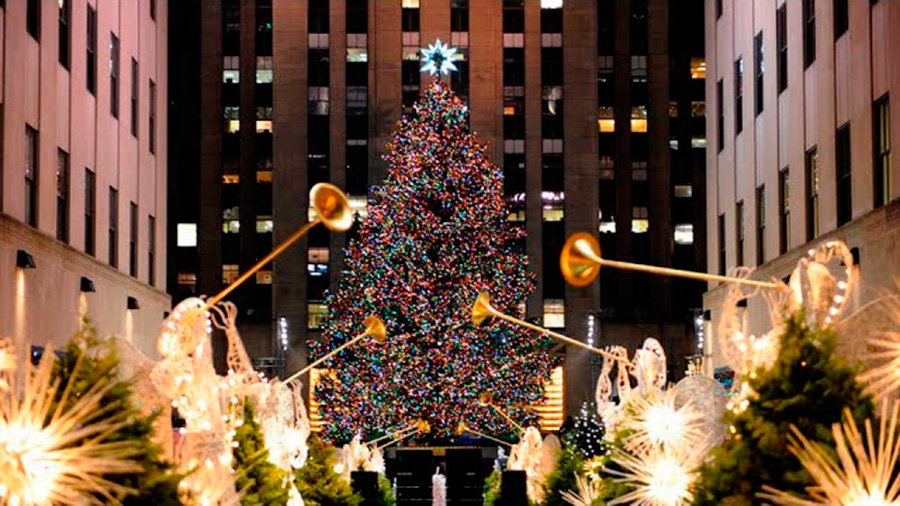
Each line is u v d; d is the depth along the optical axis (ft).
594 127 244.42
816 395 30.48
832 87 102.42
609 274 246.27
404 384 164.86
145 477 29.01
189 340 43.32
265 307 247.09
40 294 96.89
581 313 238.27
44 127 100.58
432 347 168.96
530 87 244.63
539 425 185.98
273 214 242.58
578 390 234.99
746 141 131.23
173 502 29.40
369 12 245.65
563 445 107.96
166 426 35.86
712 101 147.02
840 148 100.99
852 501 24.54
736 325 42.39
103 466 25.11
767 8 122.72
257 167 249.75
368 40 245.24
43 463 24.08
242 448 52.80
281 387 61.16
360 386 167.22
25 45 95.50
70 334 104.78
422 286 168.76
